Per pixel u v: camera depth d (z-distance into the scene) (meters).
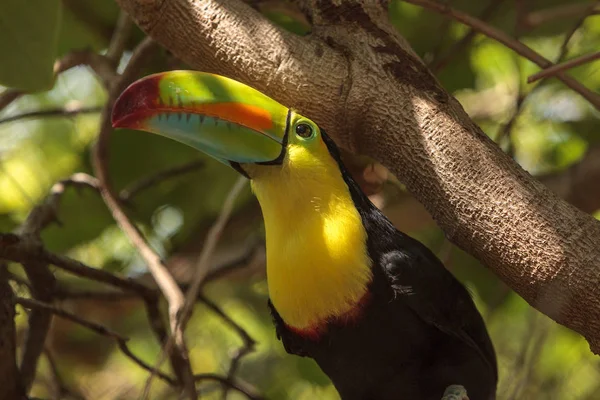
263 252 7.72
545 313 3.95
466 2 7.39
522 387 6.22
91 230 7.59
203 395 7.25
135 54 6.12
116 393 8.88
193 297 5.36
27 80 4.51
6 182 8.16
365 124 4.22
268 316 8.63
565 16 6.73
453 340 5.02
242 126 4.55
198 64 4.50
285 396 8.48
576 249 3.77
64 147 8.28
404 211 7.46
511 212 3.87
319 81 4.25
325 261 4.70
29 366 5.63
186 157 7.51
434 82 4.21
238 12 4.35
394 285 4.79
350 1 4.37
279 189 4.75
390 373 5.00
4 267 5.13
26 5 4.41
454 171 3.98
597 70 7.52
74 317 5.42
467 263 7.49
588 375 8.17
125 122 4.39
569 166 7.44
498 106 8.46
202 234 7.74
